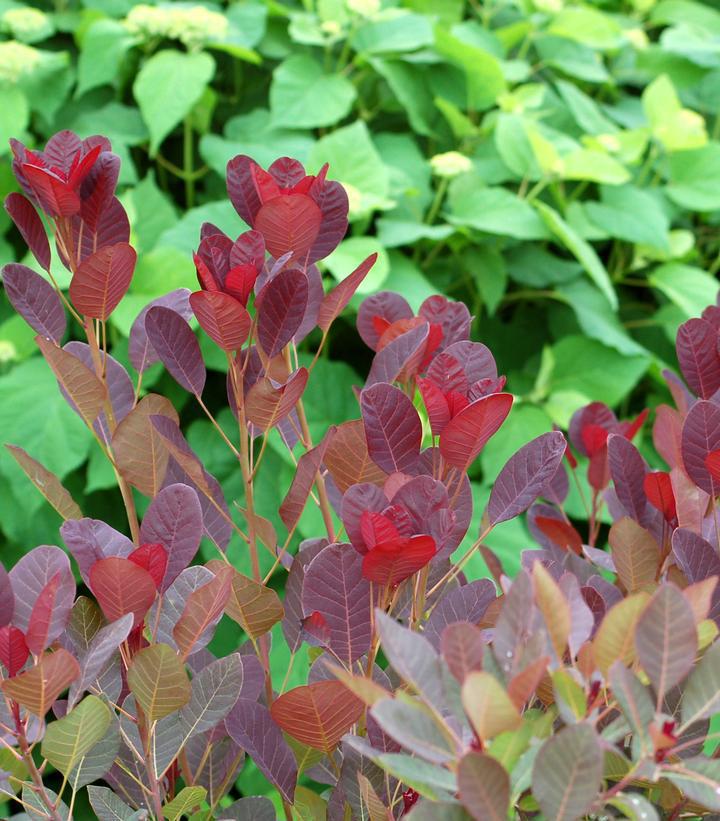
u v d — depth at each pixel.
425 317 0.91
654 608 0.70
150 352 0.90
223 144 1.82
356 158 1.71
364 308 0.92
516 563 1.52
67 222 0.83
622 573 0.85
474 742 0.72
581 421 0.98
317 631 0.82
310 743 0.81
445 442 0.81
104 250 0.80
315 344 1.84
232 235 1.67
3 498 1.63
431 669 0.72
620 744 0.79
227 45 1.83
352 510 0.77
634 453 0.87
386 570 0.78
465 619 0.85
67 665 0.74
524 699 0.70
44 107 1.83
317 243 0.86
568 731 0.68
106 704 0.79
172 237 1.65
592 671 0.73
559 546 0.96
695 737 0.79
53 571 0.79
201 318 0.80
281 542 1.58
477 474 1.77
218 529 0.89
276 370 0.88
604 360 1.82
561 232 1.71
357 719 0.80
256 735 0.84
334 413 1.63
